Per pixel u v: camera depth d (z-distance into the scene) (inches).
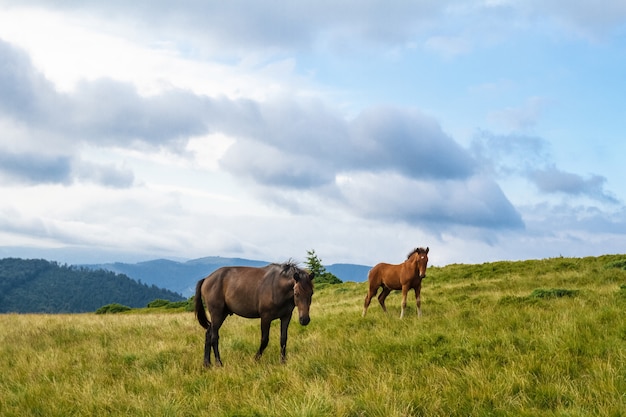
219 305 394.0
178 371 347.6
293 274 364.8
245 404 261.6
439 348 329.1
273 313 379.2
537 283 831.1
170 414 252.1
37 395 297.4
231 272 401.7
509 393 247.6
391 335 399.9
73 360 404.8
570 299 518.9
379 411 230.8
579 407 217.5
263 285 380.5
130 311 1662.2
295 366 334.6
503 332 348.5
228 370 343.0
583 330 337.1
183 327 577.9
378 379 271.7
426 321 461.1
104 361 401.1
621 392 233.1
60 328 571.2
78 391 297.6
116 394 293.0
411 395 249.6
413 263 536.1
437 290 824.9
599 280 803.4
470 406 235.9
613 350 291.1
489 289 807.7
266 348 425.4
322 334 455.2
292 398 253.9
